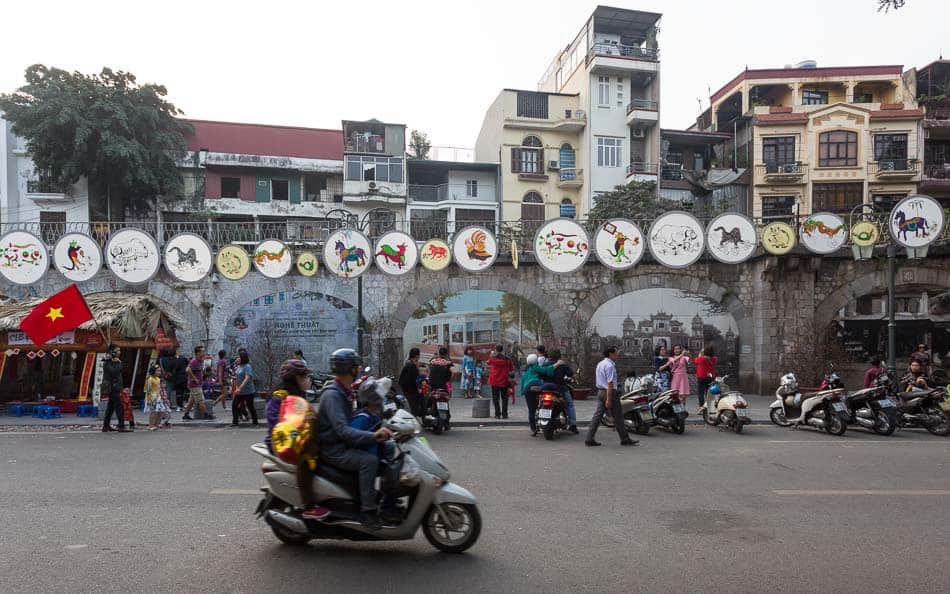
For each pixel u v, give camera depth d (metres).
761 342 18.75
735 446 10.27
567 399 11.58
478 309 19.22
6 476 7.73
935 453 9.61
